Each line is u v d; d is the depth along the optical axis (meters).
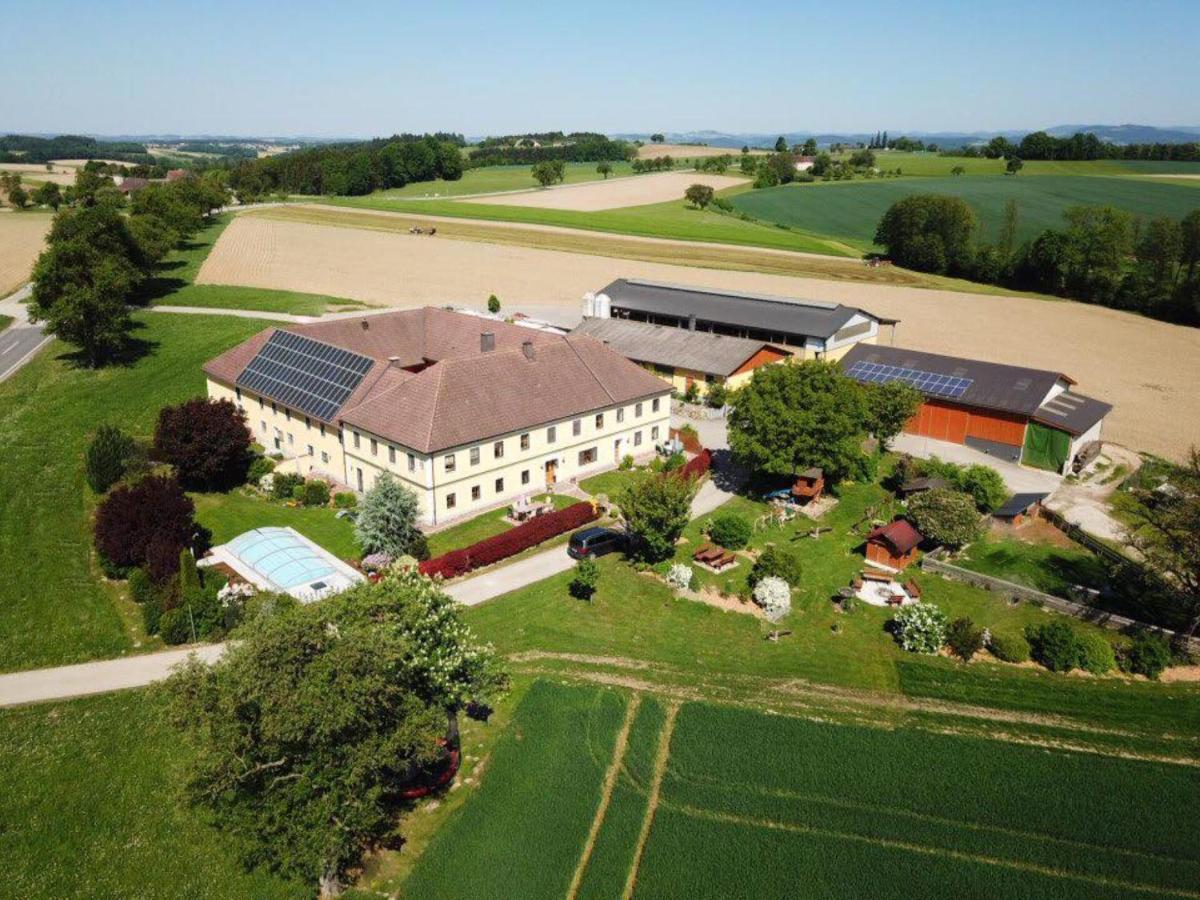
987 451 76.75
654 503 52.09
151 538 51.97
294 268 153.88
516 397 63.88
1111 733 40.19
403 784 35.69
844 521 62.28
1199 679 45.03
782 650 46.50
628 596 51.12
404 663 32.75
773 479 68.44
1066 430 71.56
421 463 57.62
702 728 39.19
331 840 28.89
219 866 32.59
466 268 157.00
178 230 162.88
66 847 33.19
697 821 34.03
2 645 45.72
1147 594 52.09
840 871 31.81
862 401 65.38
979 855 32.69
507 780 36.31
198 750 30.45
